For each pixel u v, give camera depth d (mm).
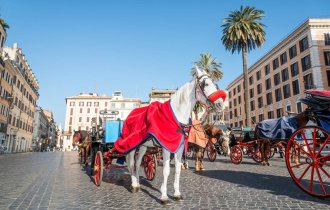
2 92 40844
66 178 9156
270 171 10398
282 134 8891
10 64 42625
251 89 55938
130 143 6117
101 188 7133
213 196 5930
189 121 5566
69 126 94750
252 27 29953
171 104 5566
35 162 17781
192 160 17750
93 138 10391
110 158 8023
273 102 46906
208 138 12359
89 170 11922
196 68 5512
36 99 68875
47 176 9773
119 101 80188
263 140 12469
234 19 31047
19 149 53875
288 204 5105
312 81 36531
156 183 7883
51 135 110438
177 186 5633
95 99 95938
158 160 14070
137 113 6629
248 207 4953
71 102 96375
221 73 39281
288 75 42562
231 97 67312
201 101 5281
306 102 5867
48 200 5707
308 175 9070
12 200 5727
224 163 14656
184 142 5664
